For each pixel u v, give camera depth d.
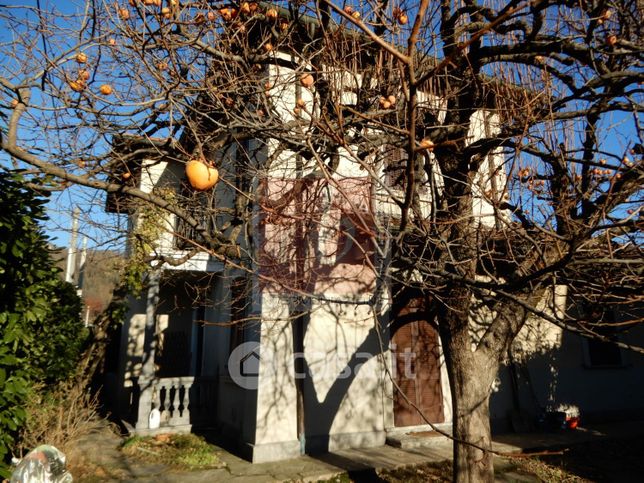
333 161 4.58
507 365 9.78
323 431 7.67
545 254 4.07
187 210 4.91
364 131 4.93
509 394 9.66
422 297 9.08
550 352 10.41
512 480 6.62
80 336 9.19
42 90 3.41
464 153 4.93
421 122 4.74
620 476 6.89
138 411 8.73
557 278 3.96
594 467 7.28
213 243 4.11
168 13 3.70
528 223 4.41
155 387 9.11
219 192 8.13
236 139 4.20
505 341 5.18
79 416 7.28
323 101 4.07
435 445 8.05
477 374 5.01
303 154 4.32
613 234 3.63
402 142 4.55
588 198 4.20
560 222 4.43
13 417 4.43
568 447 8.28
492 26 1.64
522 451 7.96
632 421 10.73
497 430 9.27
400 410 8.54
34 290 4.92
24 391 4.53
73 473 6.37
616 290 4.16
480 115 5.96
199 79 3.95
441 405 8.95
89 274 12.84
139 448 7.77
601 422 10.51
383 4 4.19
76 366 9.34
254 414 7.34
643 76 4.16
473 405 4.93
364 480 6.46
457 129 4.89
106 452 7.59
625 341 11.41
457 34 4.57
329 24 3.97
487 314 9.73
